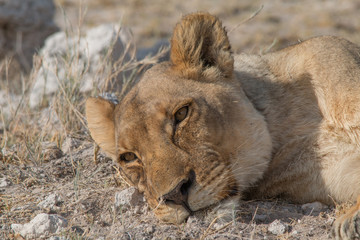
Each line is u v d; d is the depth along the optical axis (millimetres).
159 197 6902
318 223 7086
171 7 38656
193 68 7699
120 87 12992
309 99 8133
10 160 9742
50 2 22984
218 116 7336
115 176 8797
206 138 7133
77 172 8648
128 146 7348
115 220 7516
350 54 8289
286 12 35406
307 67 8258
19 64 21297
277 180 7969
